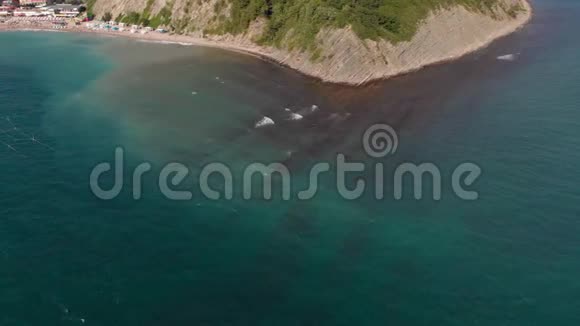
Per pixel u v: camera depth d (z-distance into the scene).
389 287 53.59
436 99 101.06
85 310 49.66
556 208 65.38
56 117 92.88
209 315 49.59
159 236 60.47
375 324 49.16
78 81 113.19
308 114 94.75
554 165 75.19
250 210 65.56
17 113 94.00
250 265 56.31
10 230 60.56
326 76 113.31
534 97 100.56
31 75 116.94
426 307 51.12
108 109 96.81
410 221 63.69
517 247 58.97
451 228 62.31
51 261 55.91
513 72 116.19
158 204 66.38
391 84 111.00
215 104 98.62
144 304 50.59
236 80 111.38
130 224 62.41
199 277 54.34
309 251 58.66
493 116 92.12
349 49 114.94
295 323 49.03
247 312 50.12
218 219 63.72
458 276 54.97
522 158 77.19
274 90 106.25
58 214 63.81
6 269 54.44
